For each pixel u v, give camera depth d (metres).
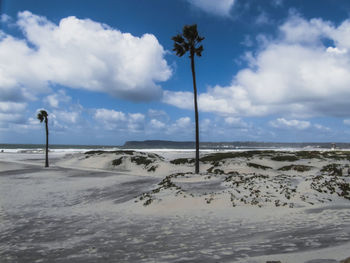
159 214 11.42
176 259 5.31
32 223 10.19
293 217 9.26
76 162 47.59
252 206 11.71
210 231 7.92
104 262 5.51
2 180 25.39
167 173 32.62
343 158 36.19
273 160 36.12
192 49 25.78
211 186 16.88
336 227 7.16
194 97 25.94
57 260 5.85
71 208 13.64
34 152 91.94
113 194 17.67
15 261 5.89
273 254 5.02
